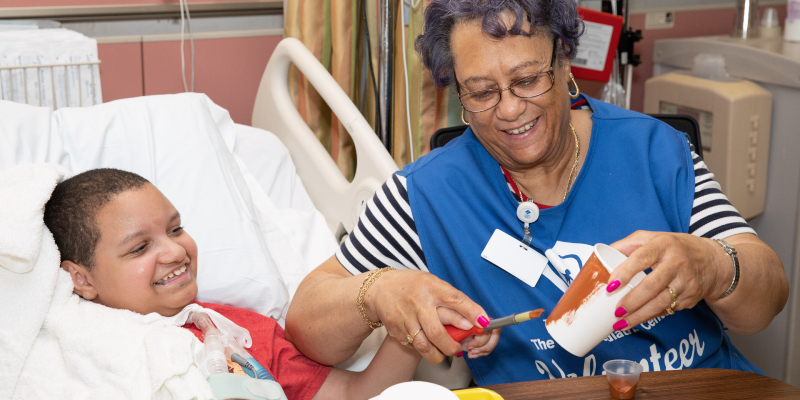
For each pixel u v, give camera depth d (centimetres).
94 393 93
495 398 80
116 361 94
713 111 223
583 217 113
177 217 119
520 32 98
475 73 101
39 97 184
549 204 117
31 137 140
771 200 226
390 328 97
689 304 89
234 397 90
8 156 133
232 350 109
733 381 88
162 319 111
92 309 104
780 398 82
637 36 222
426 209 117
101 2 204
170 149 151
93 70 191
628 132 116
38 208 100
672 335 110
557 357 111
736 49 230
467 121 115
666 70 269
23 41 178
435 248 118
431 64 112
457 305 89
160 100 158
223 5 218
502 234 113
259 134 181
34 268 101
